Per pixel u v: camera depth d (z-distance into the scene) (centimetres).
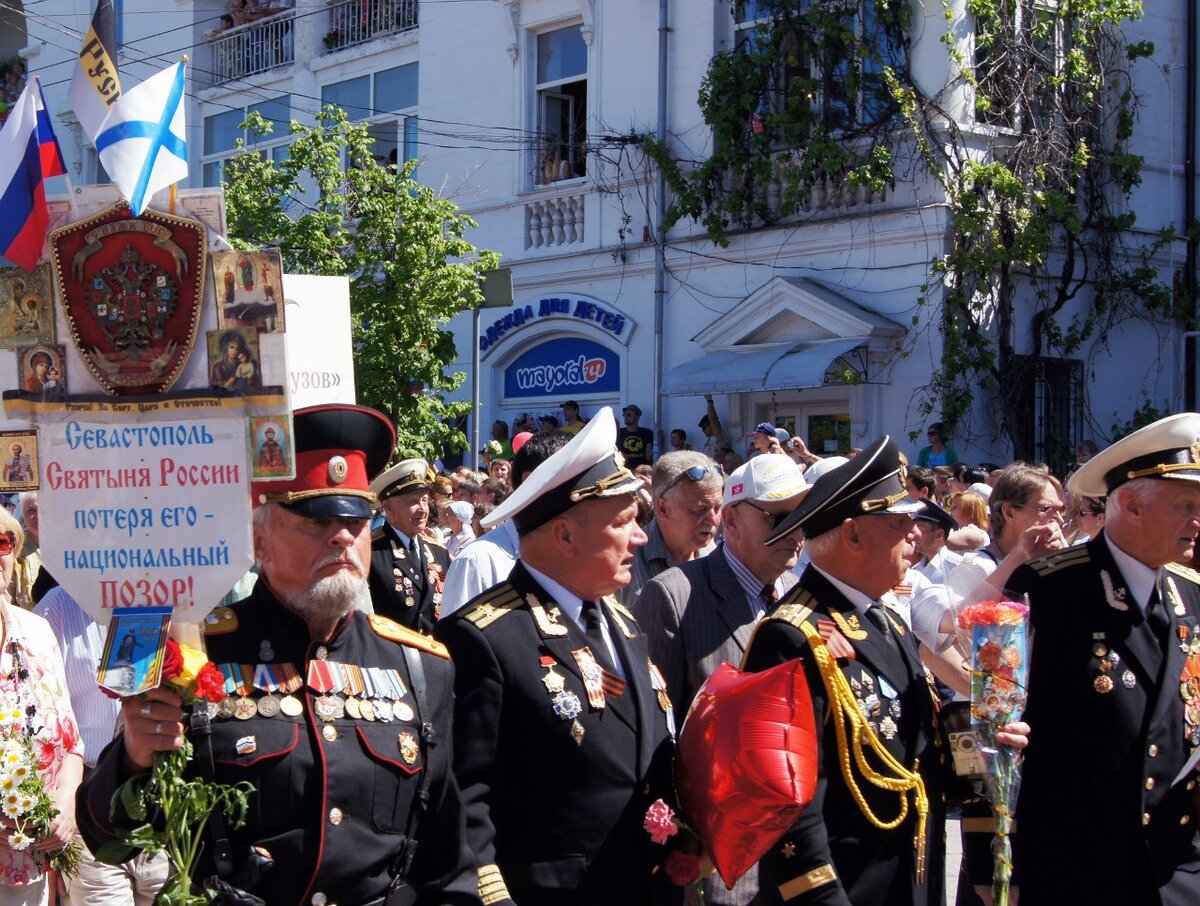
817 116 1473
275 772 294
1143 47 1507
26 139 277
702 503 516
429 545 771
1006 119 1448
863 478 376
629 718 355
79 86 275
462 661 346
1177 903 398
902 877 363
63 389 280
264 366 276
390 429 321
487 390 1834
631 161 1664
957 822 784
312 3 2067
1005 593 434
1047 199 1422
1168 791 404
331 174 1423
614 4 1688
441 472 1187
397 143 1961
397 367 1377
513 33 1791
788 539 470
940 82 1410
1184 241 1606
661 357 1641
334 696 307
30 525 599
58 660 435
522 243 1798
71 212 278
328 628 314
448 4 1878
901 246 1436
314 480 305
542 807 341
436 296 1390
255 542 309
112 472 279
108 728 483
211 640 306
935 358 1405
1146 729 405
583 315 1719
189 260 277
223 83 2189
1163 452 414
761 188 1542
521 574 366
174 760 278
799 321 1505
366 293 1379
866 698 365
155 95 274
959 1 1416
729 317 1550
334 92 2045
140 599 279
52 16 2327
